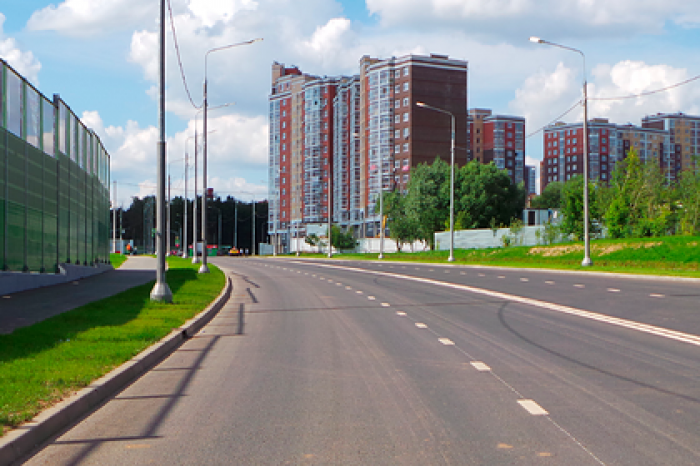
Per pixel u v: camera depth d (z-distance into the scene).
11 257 20.89
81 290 22.14
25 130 22.11
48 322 12.81
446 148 103.94
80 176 30.94
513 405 6.80
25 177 22.08
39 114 23.66
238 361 9.77
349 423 6.17
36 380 7.40
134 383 8.20
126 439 5.75
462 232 68.25
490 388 7.62
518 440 5.56
